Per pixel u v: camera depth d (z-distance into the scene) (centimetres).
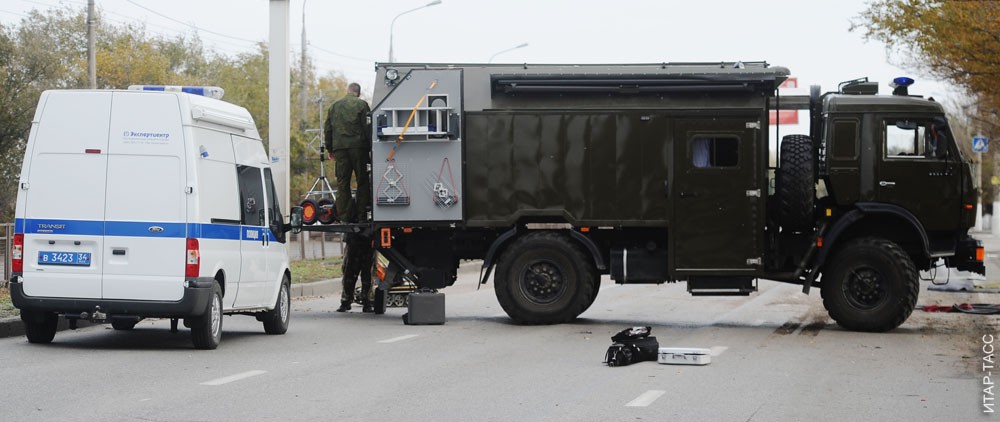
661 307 5231
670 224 4312
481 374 2936
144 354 3300
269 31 5775
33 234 3366
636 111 4319
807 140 4256
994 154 16225
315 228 4597
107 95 3366
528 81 4294
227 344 3619
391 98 4409
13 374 2844
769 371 3042
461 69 4391
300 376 2864
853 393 2666
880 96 4278
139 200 3328
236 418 2252
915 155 4247
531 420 2266
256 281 3788
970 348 3625
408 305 4375
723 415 2344
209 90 3700
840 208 4297
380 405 2431
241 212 3694
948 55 7288
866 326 4150
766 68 4266
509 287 4344
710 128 4300
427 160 4397
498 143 4362
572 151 4338
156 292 3316
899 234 4319
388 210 4422
